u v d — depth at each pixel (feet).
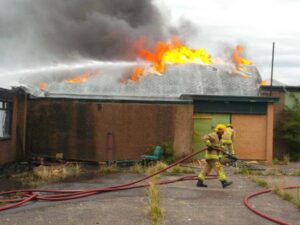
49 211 26.76
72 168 49.37
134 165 52.65
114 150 59.26
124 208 27.61
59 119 59.77
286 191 35.68
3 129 52.49
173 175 45.55
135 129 59.31
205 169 37.40
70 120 59.67
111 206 28.19
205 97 61.57
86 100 59.41
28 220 24.48
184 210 27.45
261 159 62.59
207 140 37.11
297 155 67.46
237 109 62.59
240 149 62.69
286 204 30.40
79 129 59.47
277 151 68.49
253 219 25.68
